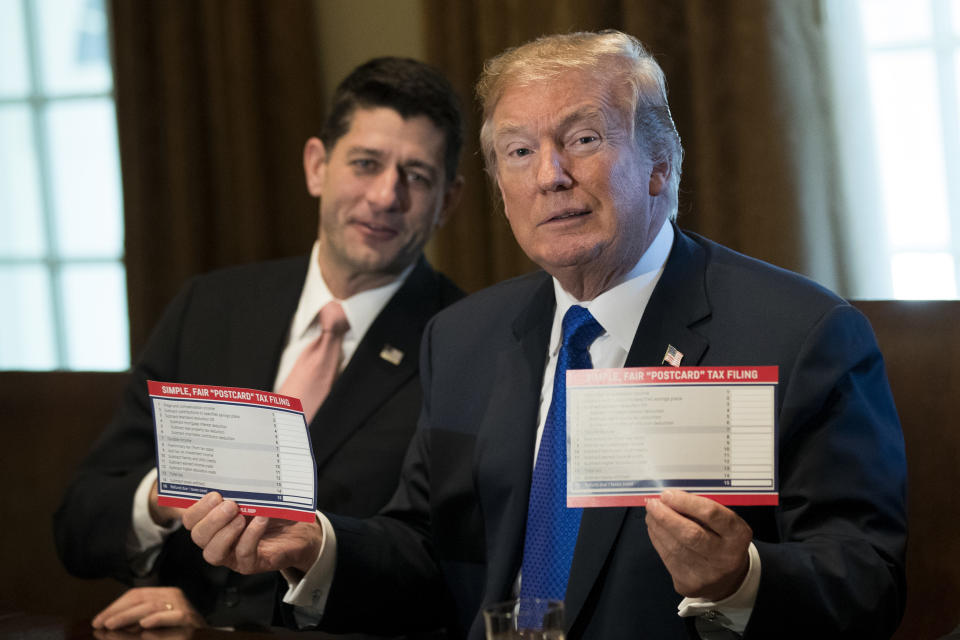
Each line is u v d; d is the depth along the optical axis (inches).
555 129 61.4
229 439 59.2
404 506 74.7
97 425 101.9
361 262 86.7
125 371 101.9
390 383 85.0
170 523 82.7
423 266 91.9
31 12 178.5
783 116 108.8
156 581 87.6
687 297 63.6
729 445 51.1
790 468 59.1
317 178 95.1
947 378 73.2
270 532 65.0
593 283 64.2
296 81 137.9
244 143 137.4
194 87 141.3
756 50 109.1
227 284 94.4
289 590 66.4
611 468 51.6
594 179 61.0
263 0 138.3
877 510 57.1
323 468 82.7
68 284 180.7
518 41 121.1
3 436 105.3
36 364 183.3
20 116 181.3
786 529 58.4
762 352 60.0
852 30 110.6
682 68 116.6
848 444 57.9
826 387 58.1
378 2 138.9
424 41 128.0
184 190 140.9
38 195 181.3
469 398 70.8
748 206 110.6
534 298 70.7
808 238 109.0
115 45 144.0
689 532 49.8
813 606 52.2
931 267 119.0
